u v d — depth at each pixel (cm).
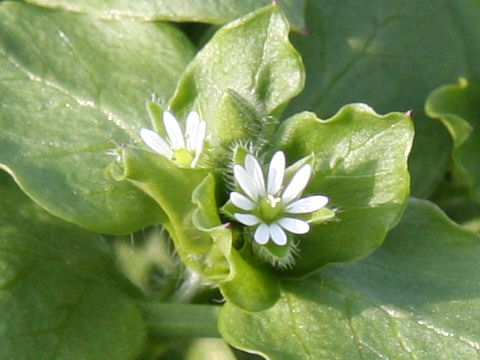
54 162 12
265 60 12
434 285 12
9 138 12
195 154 11
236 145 11
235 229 11
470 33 15
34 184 12
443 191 15
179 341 13
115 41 13
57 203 12
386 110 14
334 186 11
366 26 14
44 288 12
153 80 13
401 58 14
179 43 13
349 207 11
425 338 12
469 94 14
